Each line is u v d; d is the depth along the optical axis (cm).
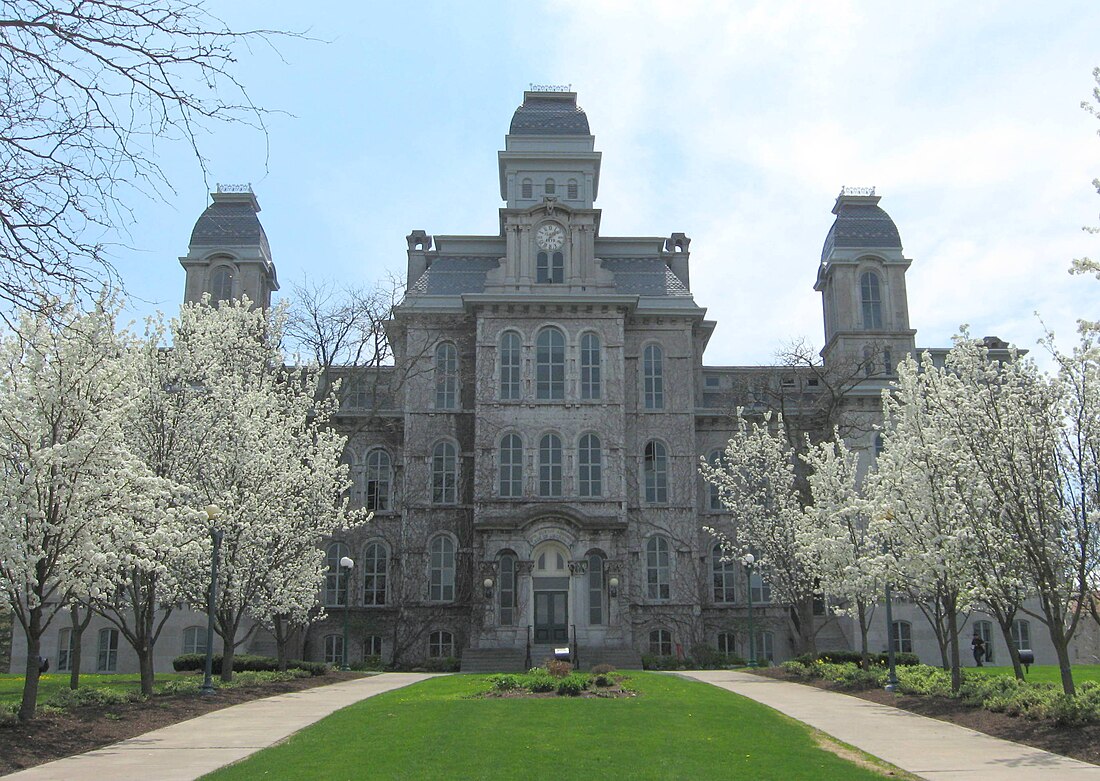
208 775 1661
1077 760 1795
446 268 5847
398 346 5862
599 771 1669
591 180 6209
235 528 3162
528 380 5344
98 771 1711
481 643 4928
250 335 3928
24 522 2117
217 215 6100
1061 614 2275
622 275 5853
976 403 2367
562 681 2825
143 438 2964
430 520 5375
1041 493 2214
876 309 6041
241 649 5131
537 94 6438
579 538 5050
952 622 2709
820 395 5556
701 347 6175
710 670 4178
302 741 1991
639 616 5325
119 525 2253
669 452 5534
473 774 1642
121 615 2847
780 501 4366
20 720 2125
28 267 1003
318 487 3703
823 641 5375
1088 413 2191
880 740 2045
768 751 1877
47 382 2181
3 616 5459
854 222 6162
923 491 2616
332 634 5378
